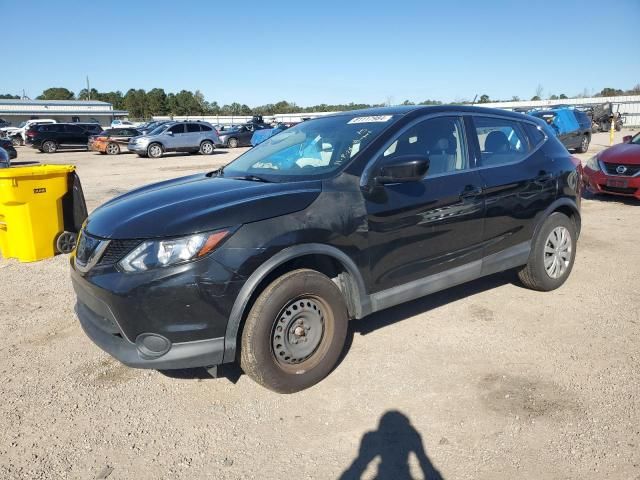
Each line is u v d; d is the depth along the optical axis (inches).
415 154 150.0
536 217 180.9
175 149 969.5
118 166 762.2
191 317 114.7
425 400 126.2
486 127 172.6
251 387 134.6
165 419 121.9
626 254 244.1
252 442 112.9
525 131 186.2
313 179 137.4
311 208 127.5
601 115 1331.2
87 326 130.0
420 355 148.2
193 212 119.6
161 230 115.1
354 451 109.0
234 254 116.1
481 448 108.3
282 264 126.2
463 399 126.0
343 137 153.0
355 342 156.7
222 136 1215.6
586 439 109.9
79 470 105.3
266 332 122.0
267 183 139.6
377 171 139.7
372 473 102.4
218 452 109.9
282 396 130.0
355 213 133.6
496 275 215.3
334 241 129.7
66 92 4534.9
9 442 114.3
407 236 144.4
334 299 132.3
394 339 158.2
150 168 724.7
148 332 114.9
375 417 120.2
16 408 127.1
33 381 139.9
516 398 125.6
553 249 190.1
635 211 343.0
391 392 130.0
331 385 134.0
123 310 114.4
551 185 183.5
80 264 125.9
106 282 115.7
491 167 167.9
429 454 107.2
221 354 118.9
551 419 117.0
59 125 1138.7
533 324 167.2
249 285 118.3
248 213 119.9
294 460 106.8
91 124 1180.5
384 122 152.3
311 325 131.0
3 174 239.0
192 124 993.5
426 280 153.2
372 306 141.7
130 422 121.0
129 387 136.3
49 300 199.9
